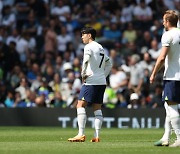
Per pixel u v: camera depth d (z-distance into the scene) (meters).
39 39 83.81
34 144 35.28
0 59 78.88
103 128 63.81
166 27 33.47
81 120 37.78
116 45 81.94
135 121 65.25
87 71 37.56
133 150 30.72
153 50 76.81
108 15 86.94
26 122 66.06
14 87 72.19
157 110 65.19
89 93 37.53
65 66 69.38
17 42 81.94
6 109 66.12
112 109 65.31
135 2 87.75
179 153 29.05
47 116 65.88
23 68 78.38
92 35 37.66
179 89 33.03
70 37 83.94
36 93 71.38
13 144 35.41
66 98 68.62
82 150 30.62
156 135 48.97
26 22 86.69
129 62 72.56
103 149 31.30
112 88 69.25
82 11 87.75
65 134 50.16
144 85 69.75
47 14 86.94
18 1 88.25
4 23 85.69
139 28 85.44
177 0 89.94
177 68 33.00
